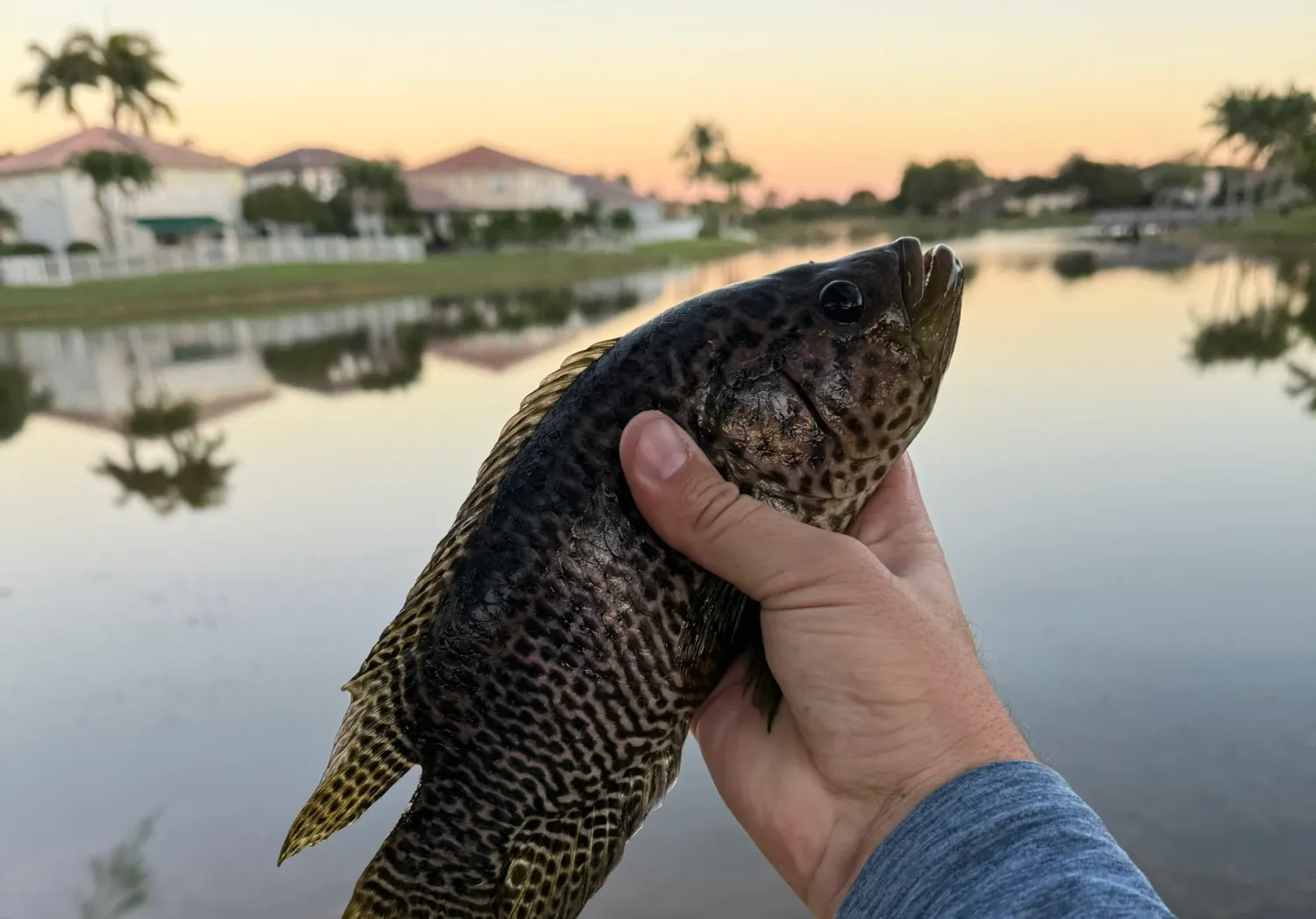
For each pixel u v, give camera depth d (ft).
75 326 106.52
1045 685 17.78
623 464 6.95
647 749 7.35
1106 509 27.27
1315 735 15.89
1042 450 33.71
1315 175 226.58
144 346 87.35
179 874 14.32
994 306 83.51
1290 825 13.85
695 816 15.06
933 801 5.66
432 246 220.02
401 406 52.21
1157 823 14.11
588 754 7.21
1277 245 173.47
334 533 29.99
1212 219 248.11
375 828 15.62
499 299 129.90
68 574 27.12
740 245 286.05
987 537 25.30
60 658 21.59
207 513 32.91
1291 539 24.32
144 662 21.27
